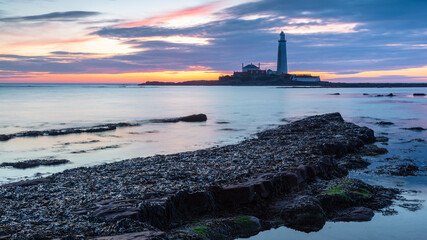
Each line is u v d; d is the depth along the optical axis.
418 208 22.61
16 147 45.81
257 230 19.30
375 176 30.23
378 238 18.56
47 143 48.84
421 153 40.16
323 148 37.31
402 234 18.98
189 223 19.14
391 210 22.31
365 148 42.41
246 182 23.09
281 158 31.78
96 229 15.76
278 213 21.06
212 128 65.44
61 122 74.44
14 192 21.92
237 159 32.03
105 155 40.81
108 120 78.50
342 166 32.66
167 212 18.98
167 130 62.88
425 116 86.25
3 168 34.31
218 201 21.52
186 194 20.62
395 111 101.75
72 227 15.94
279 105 129.88
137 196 20.23
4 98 171.88
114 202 19.12
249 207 21.48
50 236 15.00
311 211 20.55
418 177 29.86
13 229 15.53
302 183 25.64
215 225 18.56
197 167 28.91
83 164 36.12
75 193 21.55
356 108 113.94
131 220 16.34
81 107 116.81
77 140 51.59
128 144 48.28
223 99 174.00
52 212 18.05
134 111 103.12
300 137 45.97
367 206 22.86
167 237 15.26
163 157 34.94
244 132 59.97
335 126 55.69
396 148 43.44
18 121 76.19
